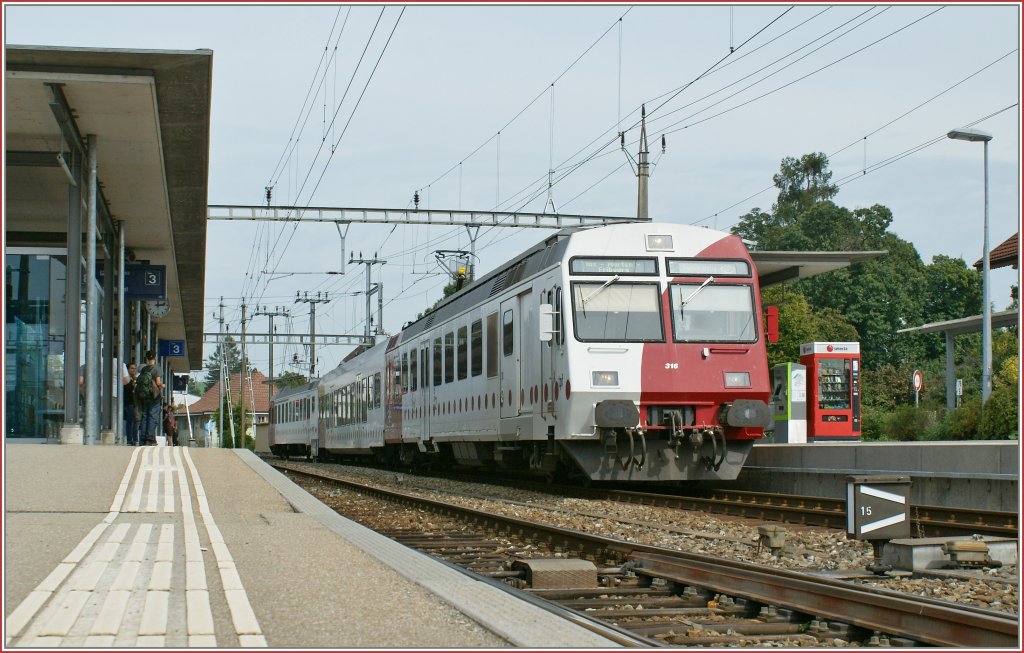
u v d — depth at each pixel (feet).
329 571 24.77
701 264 55.42
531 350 58.70
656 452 54.65
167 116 67.21
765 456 63.36
